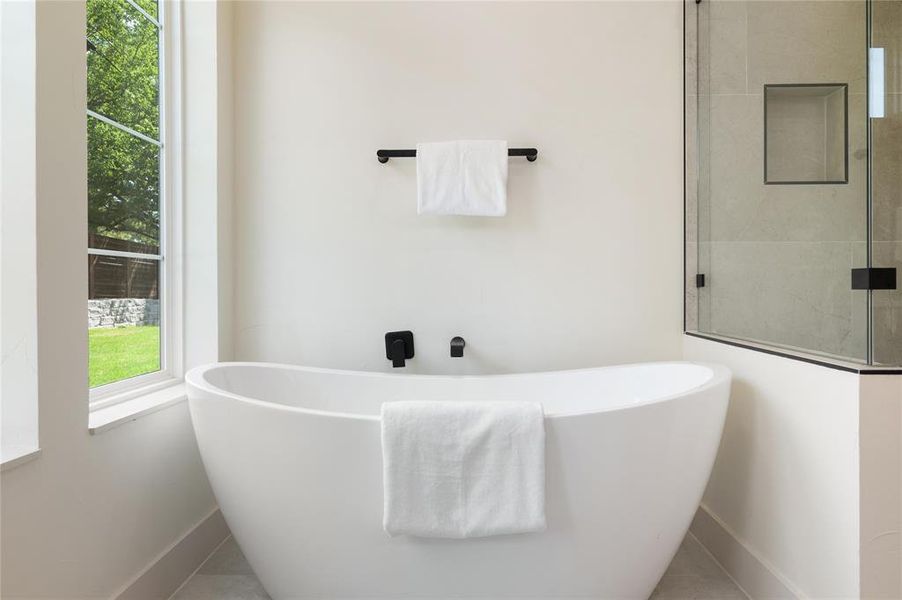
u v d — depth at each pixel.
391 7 1.75
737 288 1.49
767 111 1.36
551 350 1.75
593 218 1.74
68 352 1.01
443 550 1.03
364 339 1.76
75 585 1.01
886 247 1.00
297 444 1.04
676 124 1.74
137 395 1.39
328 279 1.75
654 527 1.10
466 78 1.74
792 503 1.17
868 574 0.98
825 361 1.07
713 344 1.55
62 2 1.00
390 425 0.98
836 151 1.10
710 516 1.51
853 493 0.99
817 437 1.09
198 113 1.63
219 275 1.65
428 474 0.98
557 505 1.02
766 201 1.34
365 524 1.03
